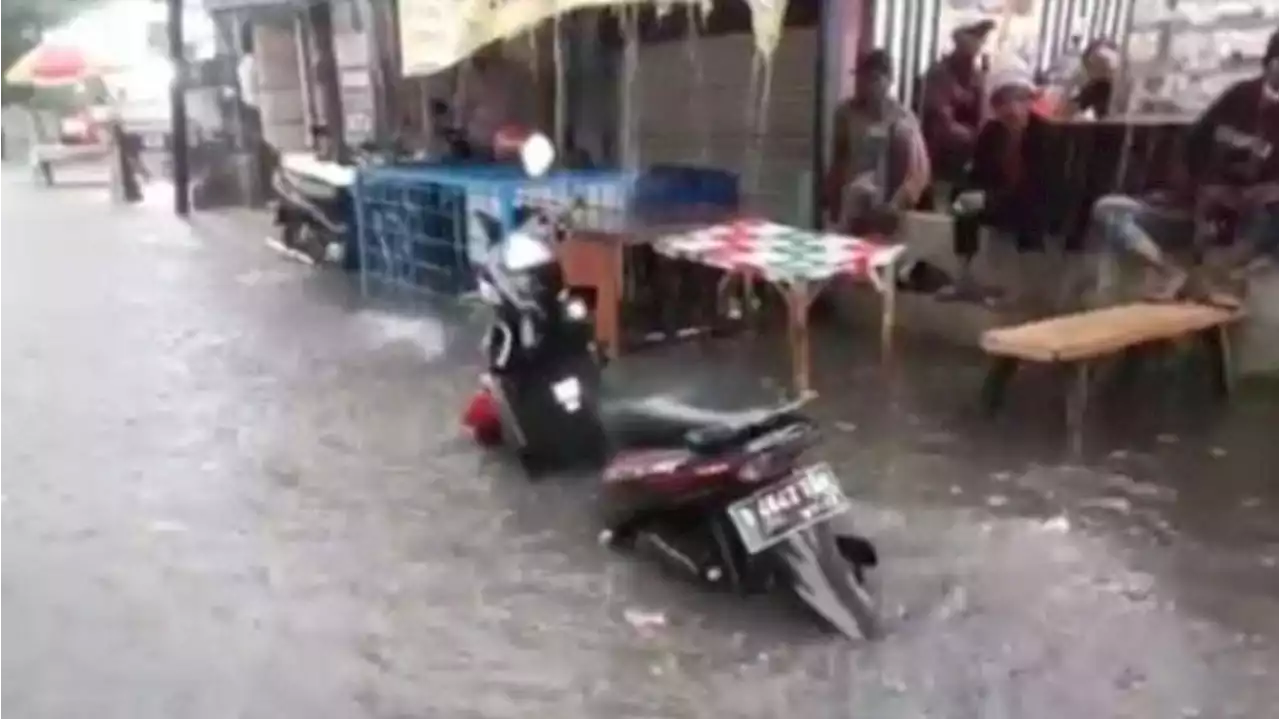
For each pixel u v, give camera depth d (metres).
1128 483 4.98
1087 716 3.32
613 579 4.26
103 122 20.28
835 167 8.02
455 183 8.50
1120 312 5.99
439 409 6.24
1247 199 6.39
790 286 5.84
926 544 4.43
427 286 9.28
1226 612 3.87
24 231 13.45
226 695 3.53
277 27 14.34
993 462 5.26
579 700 3.47
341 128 12.12
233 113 14.95
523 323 5.23
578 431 5.28
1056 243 7.27
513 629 3.90
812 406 6.10
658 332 7.49
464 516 4.85
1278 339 6.26
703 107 9.33
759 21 7.52
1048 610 3.91
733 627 3.88
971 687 3.47
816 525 4.00
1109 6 7.68
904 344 7.32
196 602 4.12
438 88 11.10
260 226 13.31
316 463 5.48
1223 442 5.44
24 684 3.60
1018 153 7.36
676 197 8.05
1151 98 7.58
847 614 3.84
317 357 7.35
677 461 4.07
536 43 10.32
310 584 4.25
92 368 7.22
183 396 6.58
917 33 8.27
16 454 5.65
